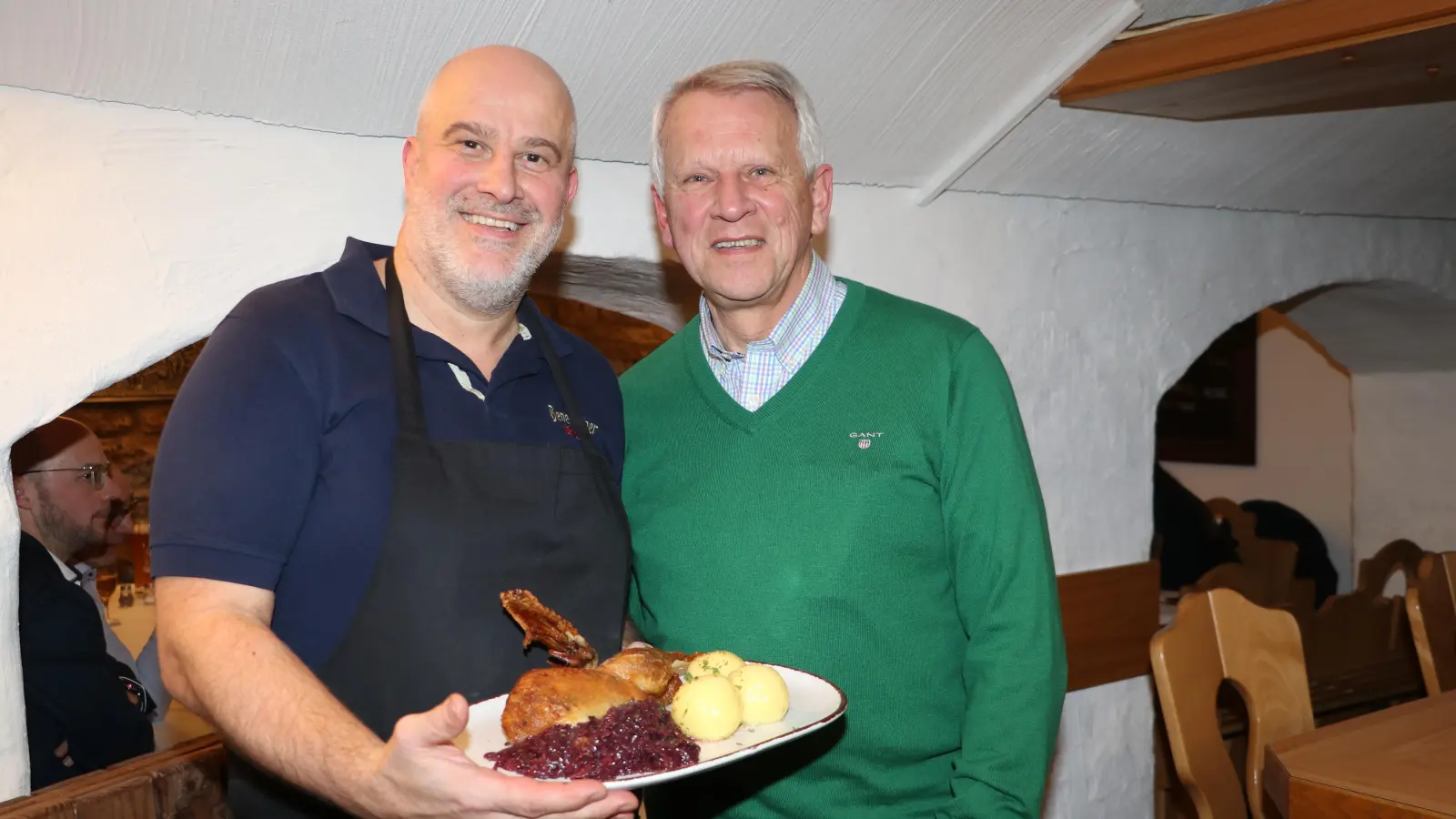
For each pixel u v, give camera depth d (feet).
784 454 4.95
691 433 5.21
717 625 4.94
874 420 4.91
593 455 4.73
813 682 4.35
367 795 3.24
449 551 4.13
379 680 4.03
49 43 4.40
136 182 4.91
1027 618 4.68
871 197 7.68
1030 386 8.70
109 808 4.74
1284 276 10.57
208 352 4.04
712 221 4.87
